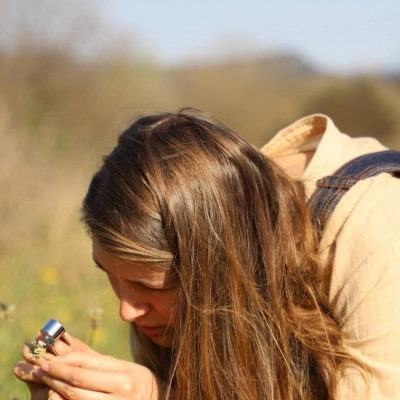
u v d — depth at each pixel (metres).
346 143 1.58
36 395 1.48
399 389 1.42
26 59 7.07
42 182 4.11
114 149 1.52
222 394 1.46
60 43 7.50
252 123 11.34
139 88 8.34
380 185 1.50
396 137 12.61
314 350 1.47
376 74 12.87
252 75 11.51
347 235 1.48
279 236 1.49
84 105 7.56
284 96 11.98
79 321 2.65
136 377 1.48
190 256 1.45
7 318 1.71
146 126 1.52
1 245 3.53
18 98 6.39
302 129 1.65
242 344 1.46
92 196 1.49
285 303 1.48
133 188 1.45
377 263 1.45
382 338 1.44
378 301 1.45
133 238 1.44
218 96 11.09
